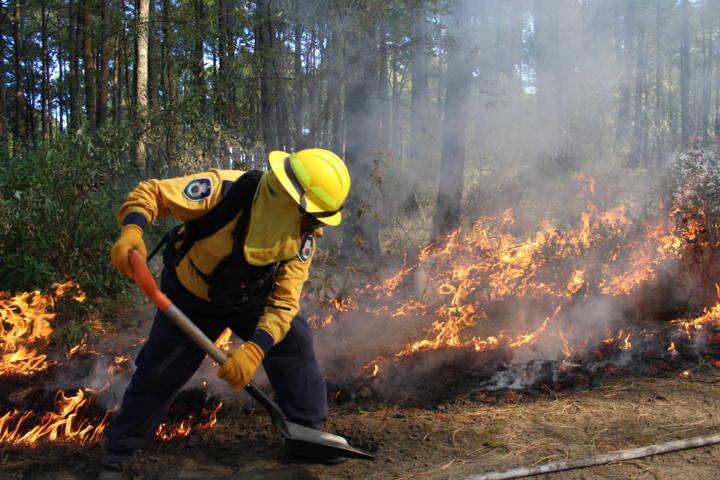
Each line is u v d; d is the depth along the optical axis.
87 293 6.00
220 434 3.42
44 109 22.67
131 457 2.89
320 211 2.56
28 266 5.60
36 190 6.04
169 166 7.82
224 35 8.52
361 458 3.05
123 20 9.78
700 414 3.43
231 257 2.61
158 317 2.85
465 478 2.77
